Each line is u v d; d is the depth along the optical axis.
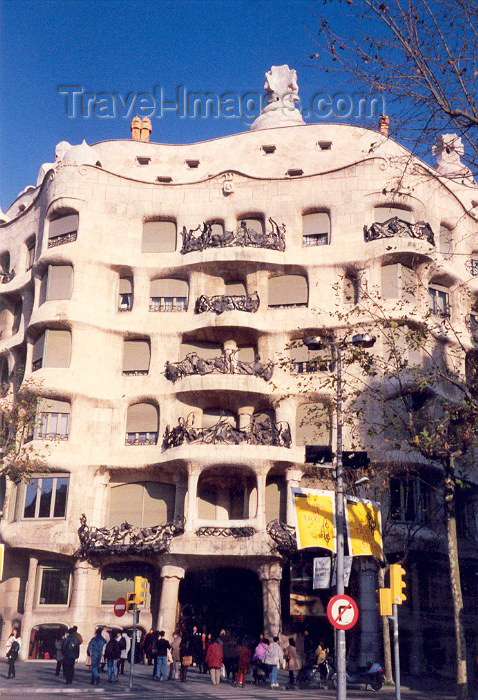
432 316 43.69
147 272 46.00
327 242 45.56
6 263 52.19
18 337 47.84
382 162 45.56
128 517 42.56
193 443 40.88
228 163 51.06
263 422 41.97
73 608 40.59
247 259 44.75
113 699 23.56
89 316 44.38
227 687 29.62
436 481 42.62
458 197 50.38
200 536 39.72
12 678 29.86
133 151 51.88
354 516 23.25
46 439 41.94
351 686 32.09
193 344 45.12
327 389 42.19
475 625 43.81
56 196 46.47
